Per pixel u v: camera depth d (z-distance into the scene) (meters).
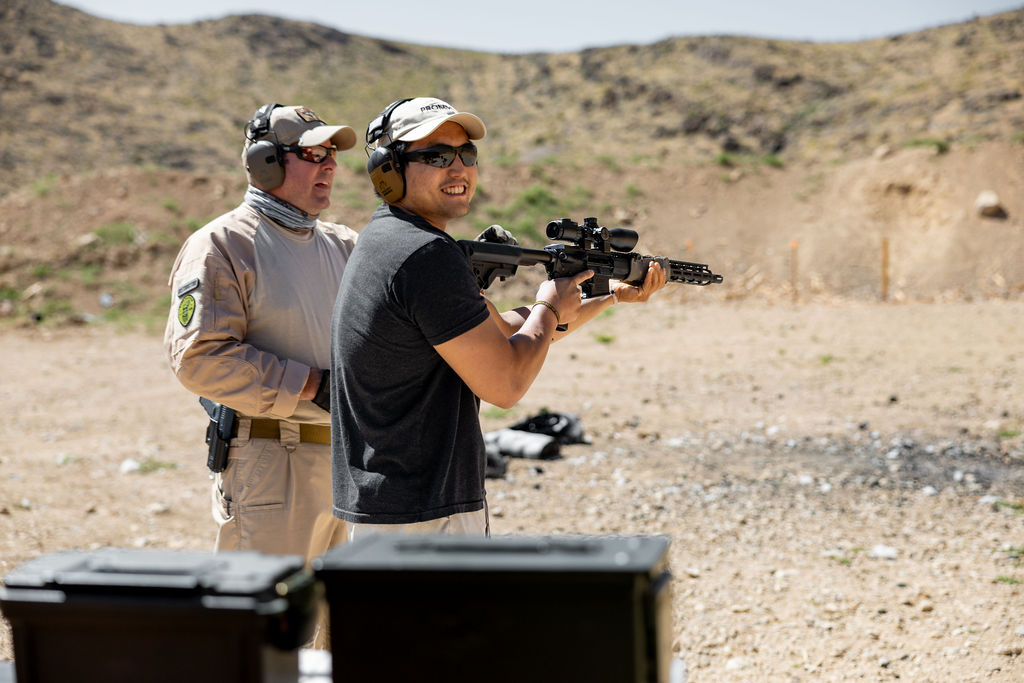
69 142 37.12
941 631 4.03
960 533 5.31
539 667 1.24
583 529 5.46
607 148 36.94
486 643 1.26
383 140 2.38
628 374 10.23
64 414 8.61
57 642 1.32
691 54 44.75
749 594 4.50
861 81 38.78
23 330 13.35
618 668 1.22
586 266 2.71
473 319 2.21
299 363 2.86
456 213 2.43
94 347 12.43
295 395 2.80
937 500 5.94
